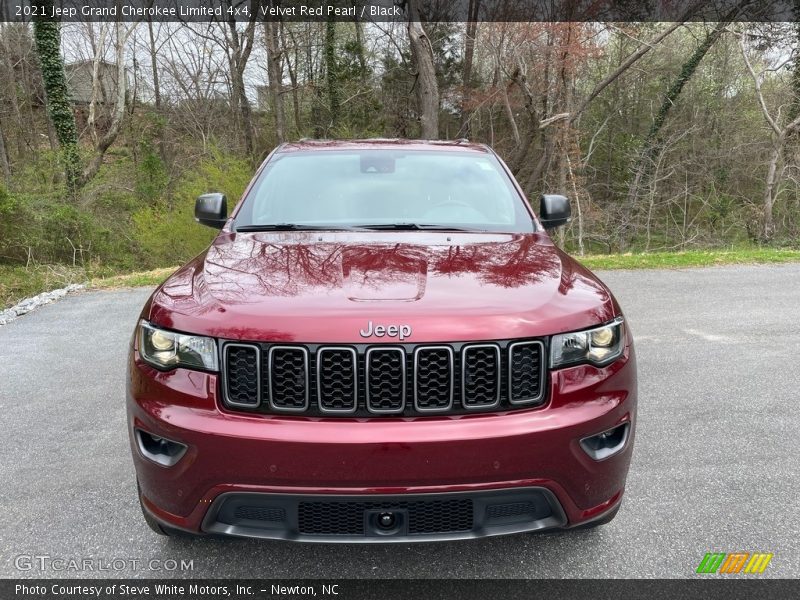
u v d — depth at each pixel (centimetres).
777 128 2114
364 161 370
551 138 2119
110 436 369
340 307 207
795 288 804
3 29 2567
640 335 585
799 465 330
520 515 209
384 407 202
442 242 284
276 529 204
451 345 201
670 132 2672
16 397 434
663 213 2678
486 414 203
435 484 197
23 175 1695
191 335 208
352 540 202
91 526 275
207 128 2733
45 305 755
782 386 449
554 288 229
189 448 200
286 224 314
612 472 217
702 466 329
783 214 2288
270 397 201
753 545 261
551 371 208
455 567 247
